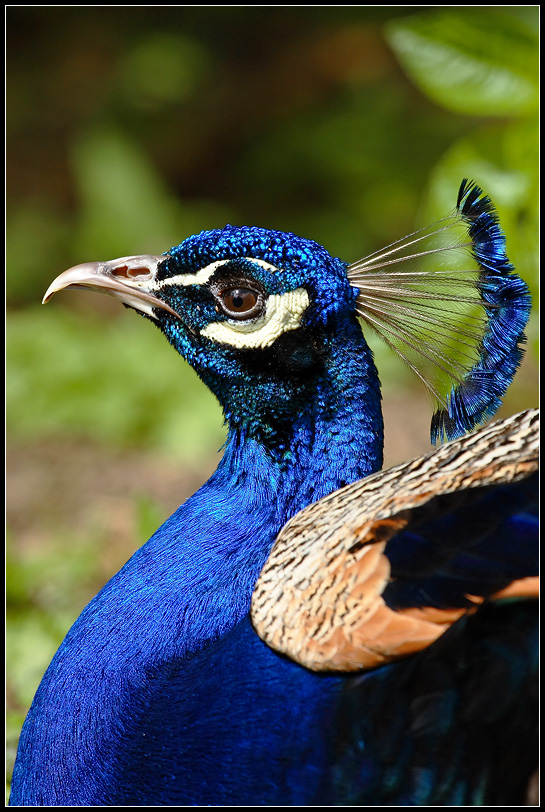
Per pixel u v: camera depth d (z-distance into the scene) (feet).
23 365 52.08
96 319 57.21
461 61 33.32
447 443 20.97
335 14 79.87
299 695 18.03
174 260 22.75
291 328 21.95
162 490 44.88
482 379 22.35
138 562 21.53
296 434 22.06
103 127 71.72
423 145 66.08
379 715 17.35
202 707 18.74
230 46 79.61
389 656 17.62
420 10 76.54
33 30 79.61
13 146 70.90
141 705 19.57
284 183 67.10
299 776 17.51
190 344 22.85
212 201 67.56
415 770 17.07
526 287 22.20
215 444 48.37
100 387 50.93
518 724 17.06
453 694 17.10
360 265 23.25
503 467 19.30
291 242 22.00
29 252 62.03
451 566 17.78
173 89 74.64
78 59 77.41
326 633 18.03
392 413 49.49
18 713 28.35
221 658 19.36
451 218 23.65
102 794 19.43
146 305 23.22
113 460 47.85
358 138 67.67
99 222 61.26
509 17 33.06
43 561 36.94
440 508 18.62
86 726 19.84
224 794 17.93
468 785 16.99
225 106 74.02
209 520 21.91
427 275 22.93
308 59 76.84
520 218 34.24
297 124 70.85
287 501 21.97
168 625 20.54
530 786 17.19
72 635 20.97
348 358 22.22
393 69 73.77
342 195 65.00
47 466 47.09
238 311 22.09
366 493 20.30
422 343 22.98
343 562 18.53
